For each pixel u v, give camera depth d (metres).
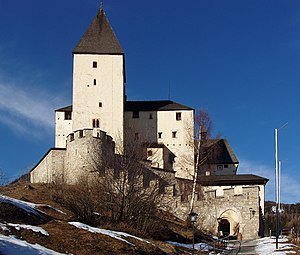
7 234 23.33
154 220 37.47
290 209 89.38
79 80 75.44
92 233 27.78
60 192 45.91
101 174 46.53
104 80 75.75
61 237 26.08
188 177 71.56
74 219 34.44
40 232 25.58
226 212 51.72
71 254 23.75
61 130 76.69
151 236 35.75
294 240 43.44
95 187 39.94
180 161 76.31
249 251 38.28
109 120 74.50
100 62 76.25
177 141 77.38
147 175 58.25
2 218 29.31
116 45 77.31
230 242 45.81
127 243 27.89
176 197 51.75
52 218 33.78
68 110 77.25
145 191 40.09
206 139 69.44
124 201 35.62
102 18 80.12
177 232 42.25
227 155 81.81
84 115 74.38
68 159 60.91
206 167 78.38
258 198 51.66
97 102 74.88
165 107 79.19
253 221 51.12
